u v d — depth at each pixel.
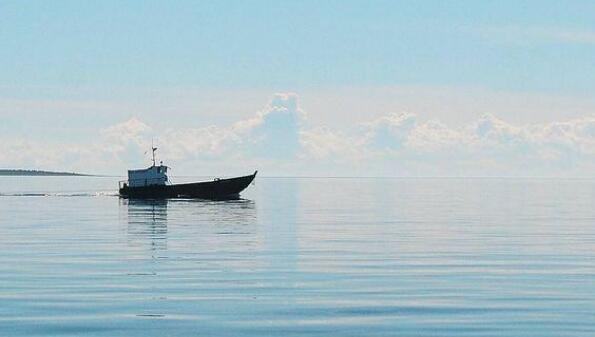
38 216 95.69
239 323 29.78
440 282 39.38
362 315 31.12
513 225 82.50
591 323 29.45
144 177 145.00
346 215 101.12
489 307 32.56
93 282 39.06
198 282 39.22
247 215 98.38
